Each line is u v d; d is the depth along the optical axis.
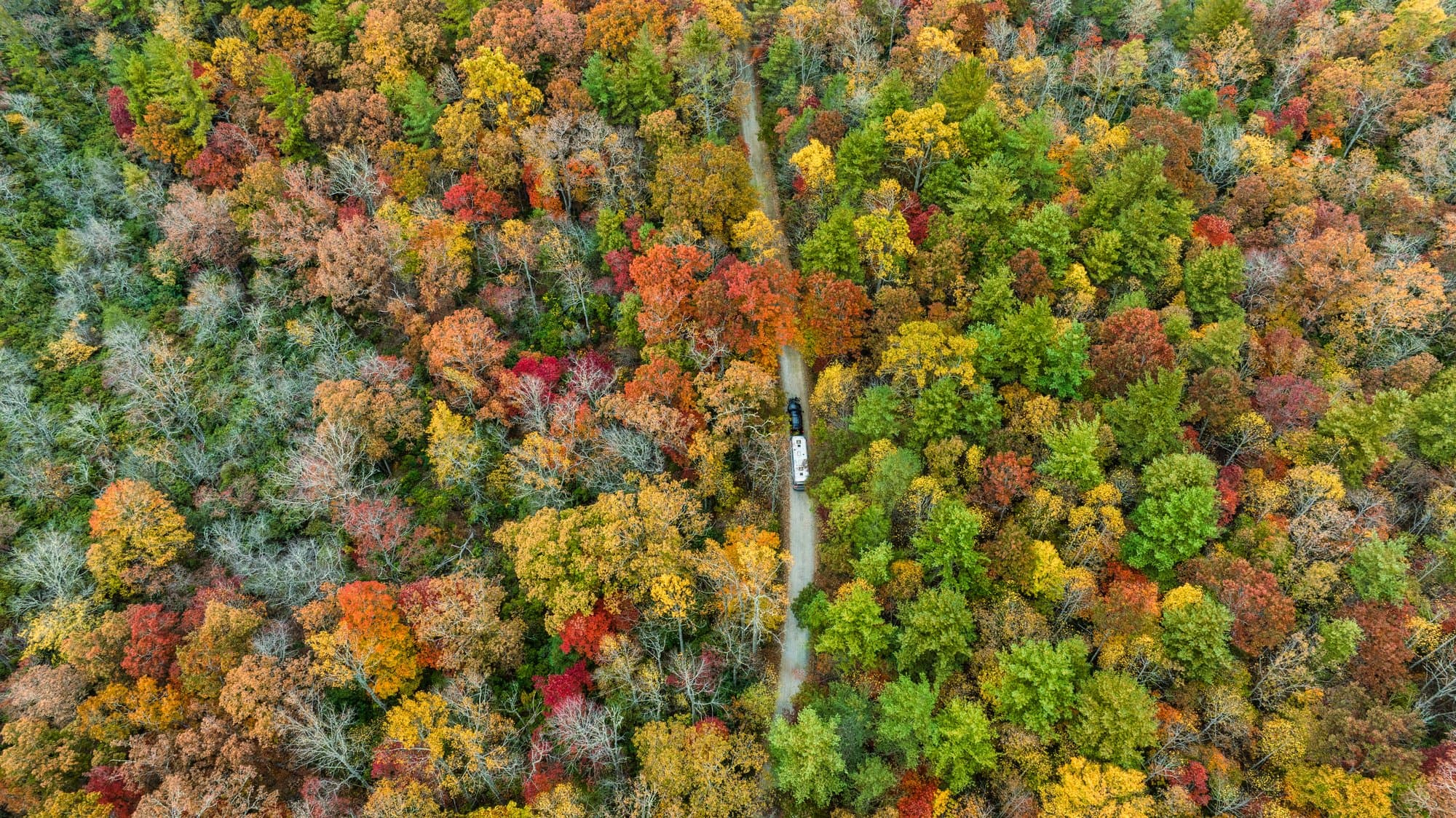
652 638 58.56
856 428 67.50
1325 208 81.94
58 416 74.94
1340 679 53.78
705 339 72.06
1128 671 54.97
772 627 61.09
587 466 68.88
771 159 96.00
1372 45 98.06
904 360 68.31
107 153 92.56
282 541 70.50
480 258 84.25
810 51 97.75
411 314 79.31
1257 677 55.25
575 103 87.81
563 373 76.12
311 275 82.31
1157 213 75.94
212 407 77.00
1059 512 60.50
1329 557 60.09
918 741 52.41
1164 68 99.94
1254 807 49.31
